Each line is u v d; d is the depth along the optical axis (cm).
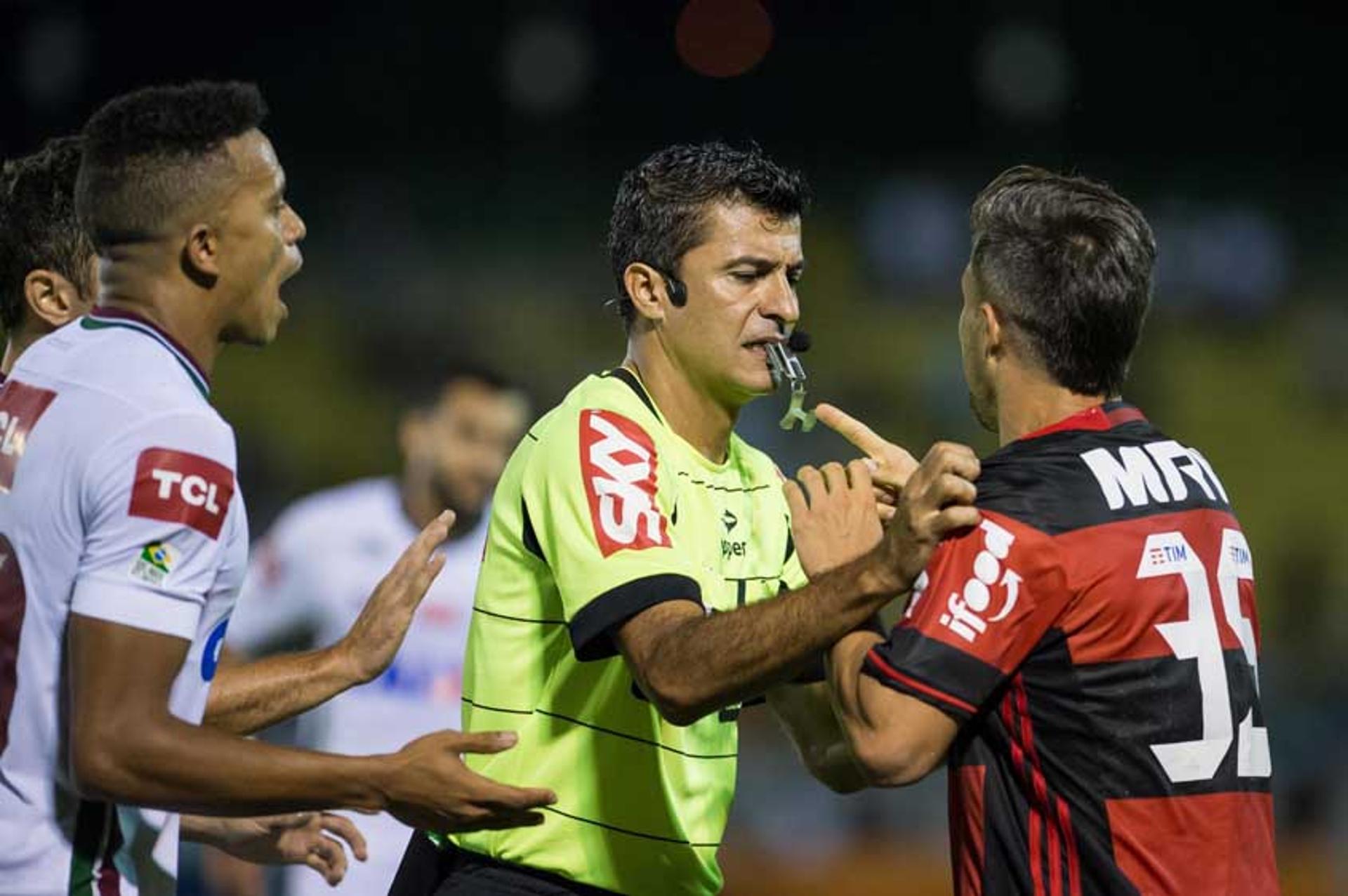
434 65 5056
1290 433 5000
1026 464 1073
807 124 5147
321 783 985
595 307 4894
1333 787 3622
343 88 5053
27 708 1012
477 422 1898
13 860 1008
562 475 1163
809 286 5050
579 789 1197
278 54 5019
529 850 1199
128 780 960
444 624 1891
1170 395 5000
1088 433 1090
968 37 5106
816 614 1039
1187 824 1047
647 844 1205
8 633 1018
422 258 4922
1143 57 5131
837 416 1207
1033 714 1054
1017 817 1062
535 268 4938
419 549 1155
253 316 1081
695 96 5094
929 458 1034
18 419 1042
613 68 5044
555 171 5034
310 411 4781
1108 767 1044
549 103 4994
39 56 4744
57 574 1006
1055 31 5019
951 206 5081
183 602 986
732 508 1247
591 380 1232
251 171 1063
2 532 1026
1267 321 5066
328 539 1916
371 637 1140
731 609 1191
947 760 1096
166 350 1043
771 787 3394
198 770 962
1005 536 1042
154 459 991
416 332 4844
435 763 1003
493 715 1218
